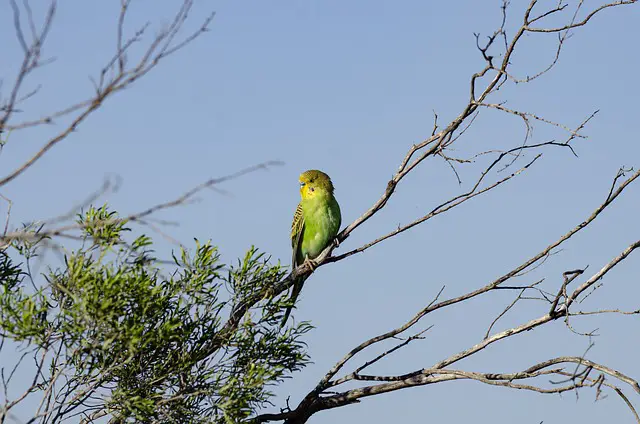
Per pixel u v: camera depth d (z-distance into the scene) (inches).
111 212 406.9
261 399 412.8
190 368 416.8
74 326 384.5
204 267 417.7
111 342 397.4
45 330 391.5
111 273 394.9
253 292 440.8
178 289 414.9
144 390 415.5
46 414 375.9
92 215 404.2
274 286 446.3
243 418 407.8
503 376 432.8
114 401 403.5
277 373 415.8
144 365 416.5
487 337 456.1
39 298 394.6
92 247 400.8
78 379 399.9
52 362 395.9
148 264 406.0
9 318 389.1
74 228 263.4
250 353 424.2
